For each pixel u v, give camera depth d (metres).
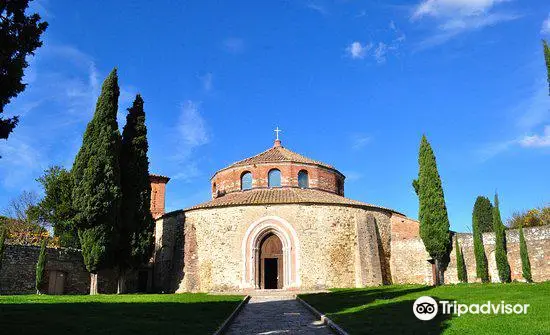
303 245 37.84
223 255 38.59
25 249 33.12
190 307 22.64
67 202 42.97
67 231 42.88
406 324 15.69
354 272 38.34
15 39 13.85
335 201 39.66
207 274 38.78
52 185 43.94
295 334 15.40
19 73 13.41
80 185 34.22
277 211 38.75
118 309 20.81
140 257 36.47
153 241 38.03
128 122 39.16
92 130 35.38
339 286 37.50
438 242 37.97
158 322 17.20
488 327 14.03
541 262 34.25
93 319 17.08
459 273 37.81
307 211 38.75
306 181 45.81
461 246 38.69
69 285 35.50
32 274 33.25
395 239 42.25
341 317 18.25
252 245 38.12
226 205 39.44
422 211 39.12
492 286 27.42
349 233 39.12
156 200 54.22
